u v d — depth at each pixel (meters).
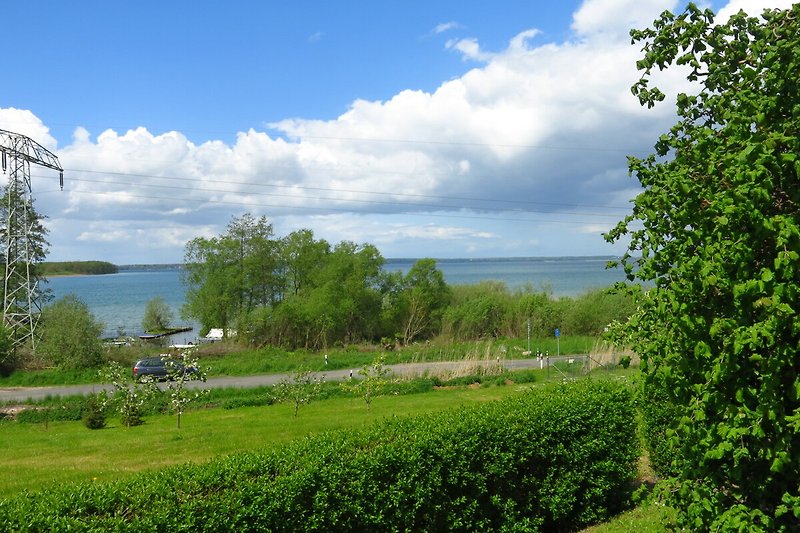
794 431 3.04
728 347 3.14
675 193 3.51
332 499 5.73
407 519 6.21
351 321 50.84
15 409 26.09
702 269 3.15
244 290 53.12
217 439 16.12
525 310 50.84
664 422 9.01
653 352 3.55
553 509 7.59
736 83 3.72
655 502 4.00
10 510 4.60
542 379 30.56
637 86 4.21
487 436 7.04
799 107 3.12
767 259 3.30
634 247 3.96
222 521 5.04
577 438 7.98
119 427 21.56
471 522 6.80
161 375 34.03
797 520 3.52
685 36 3.80
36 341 38.69
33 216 51.44
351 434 6.84
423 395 27.11
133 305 106.75
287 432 16.95
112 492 5.05
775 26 3.55
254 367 38.09
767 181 3.02
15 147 43.03
